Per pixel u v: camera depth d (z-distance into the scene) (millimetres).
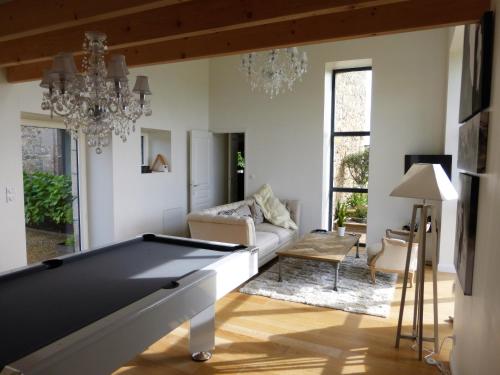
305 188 6727
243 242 4801
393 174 5961
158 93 6164
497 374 1518
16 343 1504
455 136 5078
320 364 2900
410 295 4285
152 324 1908
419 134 5773
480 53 2084
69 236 5387
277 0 2393
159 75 6164
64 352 1448
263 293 4309
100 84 2951
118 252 3033
